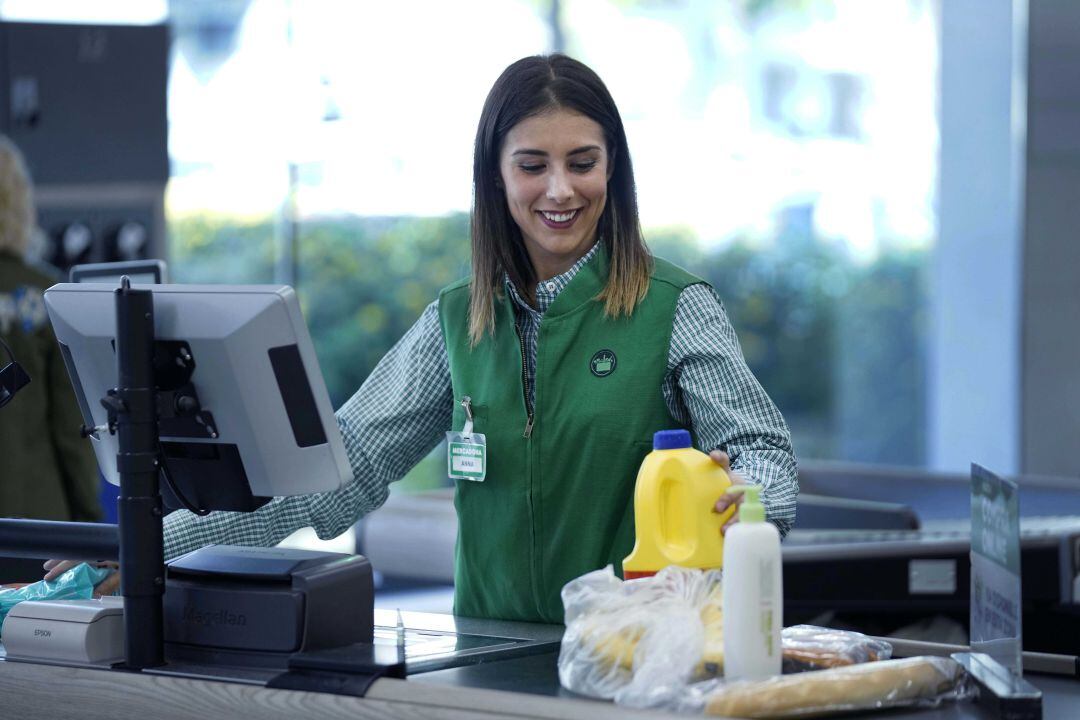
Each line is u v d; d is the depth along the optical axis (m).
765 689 2.17
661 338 3.03
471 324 3.16
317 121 7.78
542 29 8.27
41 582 3.04
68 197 6.62
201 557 2.71
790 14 9.04
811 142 9.13
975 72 8.51
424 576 5.38
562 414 3.04
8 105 6.46
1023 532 4.03
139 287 2.64
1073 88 8.29
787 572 4.15
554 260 3.14
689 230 8.97
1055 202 8.38
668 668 2.24
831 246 9.25
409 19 7.89
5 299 5.23
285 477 2.63
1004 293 8.48
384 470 3.29
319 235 7.90
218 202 7.62
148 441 2.58
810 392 9.34
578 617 2.38
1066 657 2.78
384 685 2.34
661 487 2.57
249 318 2.50
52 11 6.93
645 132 8.78
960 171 8.62
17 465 5.24
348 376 8.06
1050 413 8.49
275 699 2.39
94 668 2.61
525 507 3.08
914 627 4.32
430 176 7.99
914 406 9.34
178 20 7.36
